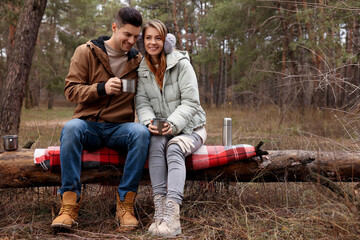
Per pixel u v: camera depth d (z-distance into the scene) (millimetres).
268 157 2688
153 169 2410
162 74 2635
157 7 19016
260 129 7328
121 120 2631
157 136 2504
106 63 2584
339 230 2080
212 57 15211
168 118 2502
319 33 7383
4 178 2510
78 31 22734
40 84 25109
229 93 11031
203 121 2770
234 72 12938
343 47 6105
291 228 2186
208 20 12688
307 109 9211
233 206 2514
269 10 11570
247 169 2680
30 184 2562
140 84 2723
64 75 23609
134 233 2309
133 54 2742
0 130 5555
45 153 2541
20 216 2576
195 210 2592
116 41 2566
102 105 2604
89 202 2779
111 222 2471
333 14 6703
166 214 2266
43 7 5836
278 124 7789
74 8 21516
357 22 6059
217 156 2609
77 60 2576
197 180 2723
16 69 5664
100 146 2584
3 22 11938
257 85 11008
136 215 2609
